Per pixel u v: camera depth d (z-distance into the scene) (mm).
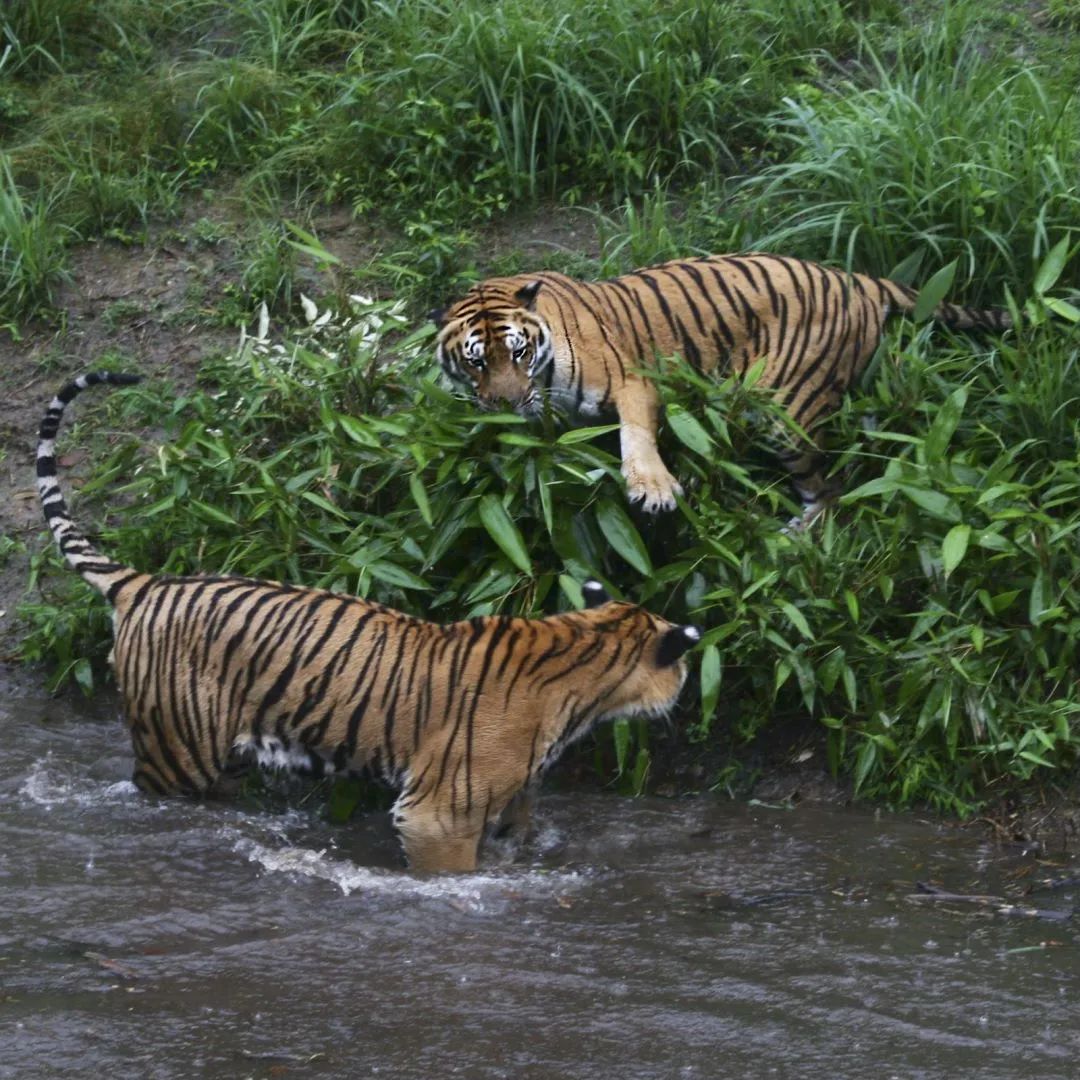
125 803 10000
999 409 11570
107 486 12906
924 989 7793
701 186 14492
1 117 16844
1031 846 9680
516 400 10922
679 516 11094
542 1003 7637
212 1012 7520
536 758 9359
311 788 10492
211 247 15109
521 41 15242
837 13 15992
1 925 8391
